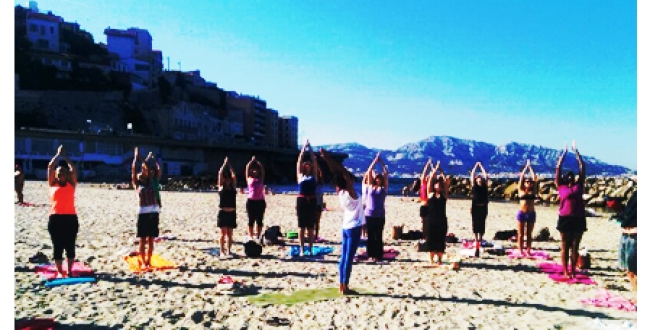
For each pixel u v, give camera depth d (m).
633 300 7.47
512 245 13.49
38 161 57.91
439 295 7.71
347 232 7.54
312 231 10.73
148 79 104.50
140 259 9.23
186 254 10.50
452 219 20.92
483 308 7.04
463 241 13.55
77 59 89.75
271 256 10.67
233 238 13.21
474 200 11.34
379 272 9.33
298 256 10.66
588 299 7.56
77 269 8.55
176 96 105.12
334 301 7.18
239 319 6.25
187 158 78.38
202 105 109.06
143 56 110.62
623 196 37.56
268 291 7.68
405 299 7.39
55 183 7.92
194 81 130.38
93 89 87.88
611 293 7.92
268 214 21.20
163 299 7.03
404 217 21.34
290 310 6.70
